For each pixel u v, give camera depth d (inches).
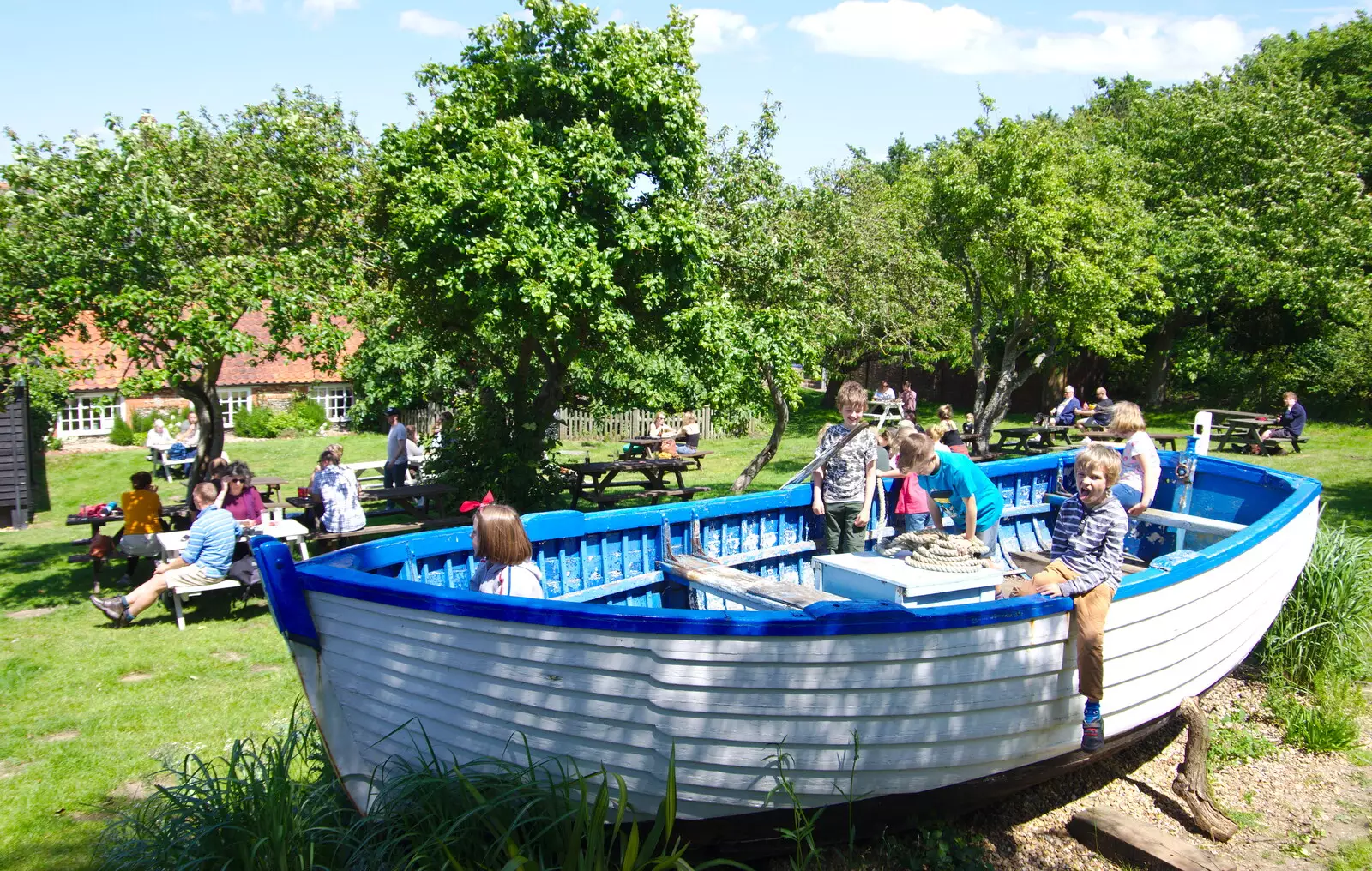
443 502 487.2
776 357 428.5
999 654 152.1
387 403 1064.8
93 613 336.5
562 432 941.2
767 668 139.9
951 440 288.0
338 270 387.5
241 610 331.9
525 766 146.6
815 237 542.9
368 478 610.2
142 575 405.7
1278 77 979.3
